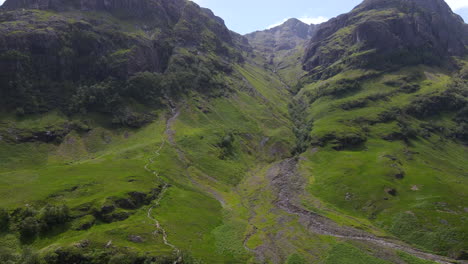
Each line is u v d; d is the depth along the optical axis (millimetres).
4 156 139250
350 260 89750
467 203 120938
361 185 143875
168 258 76375
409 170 162375
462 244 99312
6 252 72375
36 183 108500
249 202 135625
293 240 101250
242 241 97875
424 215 115875
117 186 111750
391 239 107250
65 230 84750
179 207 112500
